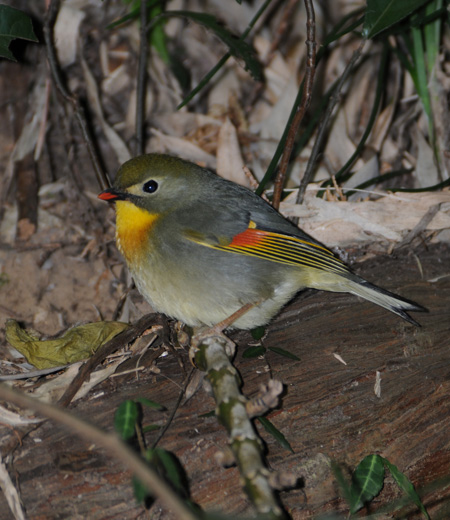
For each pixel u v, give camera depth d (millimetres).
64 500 5184
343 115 11484
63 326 9078
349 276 7129
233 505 5625
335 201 9062
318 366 6836
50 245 10031
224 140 11156
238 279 6863
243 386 6477
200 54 12414
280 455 5977
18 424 5648
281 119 11766
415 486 6738
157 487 3908
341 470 6172
